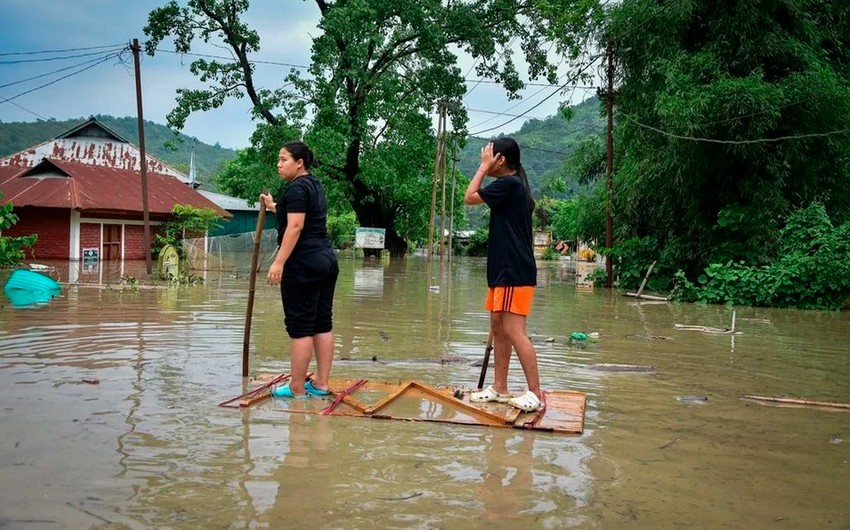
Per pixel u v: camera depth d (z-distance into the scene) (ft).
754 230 51.26
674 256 56.34
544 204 199.41
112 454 11.43
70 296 38.81
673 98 49.98
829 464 12.19
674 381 19.74
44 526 8.64
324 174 105.81
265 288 47.70
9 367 18.47
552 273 88.22
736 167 53.31
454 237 172.96
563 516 9.48
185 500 9.61
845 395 18.33
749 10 51.55
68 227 79.30
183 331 26.14
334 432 13.14
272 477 10.61
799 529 9.33
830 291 45.21
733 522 9.50
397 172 108.99
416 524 9.04
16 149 402.31
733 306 46.03
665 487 10.78
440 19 95.40
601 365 21.80
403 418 14.23
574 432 13.61
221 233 119.44
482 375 16.66
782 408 16.57
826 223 48.08
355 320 32.45
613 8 58.18
